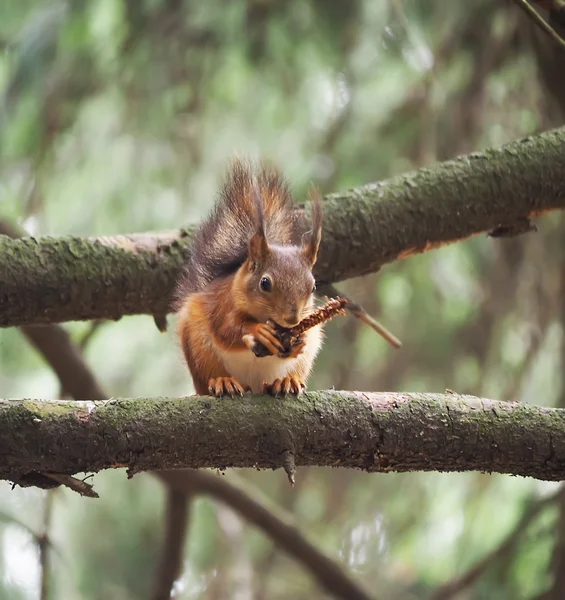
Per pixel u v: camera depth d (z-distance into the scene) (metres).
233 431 6.12
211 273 7.90
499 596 10.78
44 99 12.12
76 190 13.34
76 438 5.91
